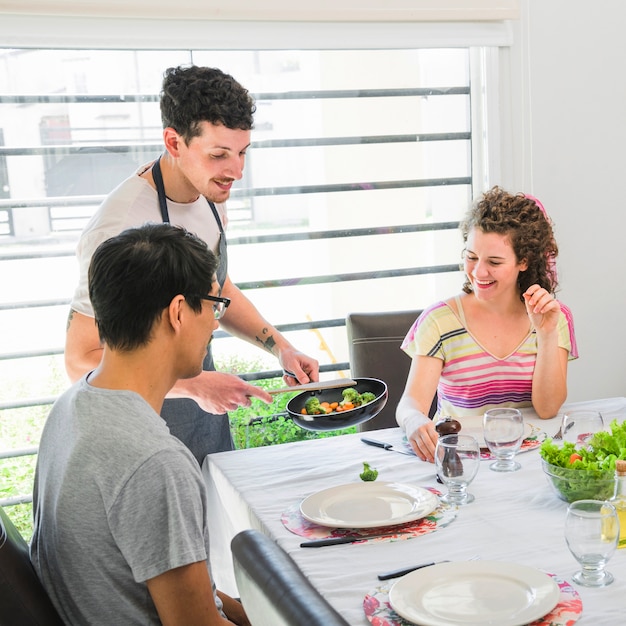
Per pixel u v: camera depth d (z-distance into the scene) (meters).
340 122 3.17
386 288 3.35
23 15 2.63
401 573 1.28
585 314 3.39
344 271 3.28
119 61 2.86
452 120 3.29
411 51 3.20
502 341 2.19
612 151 3.33
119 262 1.24
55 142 2.84
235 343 3.14
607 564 1.29
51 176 2.86
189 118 1.91
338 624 1.02
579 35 3.23
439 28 3.05
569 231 3.33
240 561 1.28
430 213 3.34
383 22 2.99
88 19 2.69
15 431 2.95
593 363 3.42
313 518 1.51
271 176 3.12
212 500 2.07
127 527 1.16
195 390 1.93
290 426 3.18
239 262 3.14
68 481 1.19
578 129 3.29
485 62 3.17
